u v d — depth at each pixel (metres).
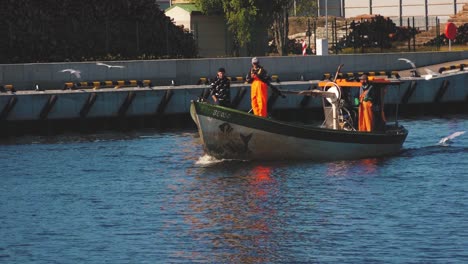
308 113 75.06
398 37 101.81
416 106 77.94
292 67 80.94
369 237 37.16
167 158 54.62
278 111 74.50
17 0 85.06
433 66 85.69
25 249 36.56
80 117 69.44
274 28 96.12
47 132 68.88
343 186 45.66
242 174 48.69
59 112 69.06
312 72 81.56
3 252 36.25
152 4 92.81
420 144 58.16
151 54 87.50
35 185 47.81
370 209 41.25
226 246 36.56
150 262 34.84
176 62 77.69
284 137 50.38
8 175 50.56
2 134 68.06
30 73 73.75
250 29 93.25
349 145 51.53
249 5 93.00
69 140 64.31
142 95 70.75
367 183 46.16
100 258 35.34
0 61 80.31
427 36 103.50
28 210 42.56
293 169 49.56
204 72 78.56
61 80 74.69
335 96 52.00
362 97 52.53
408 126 69.00
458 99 78.88
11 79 73.31
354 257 34.91
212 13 96.12
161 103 71.12
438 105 78.38
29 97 68.38
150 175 49.66
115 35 87.94
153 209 42.19
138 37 86.94
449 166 50.22
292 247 36.25
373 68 83.88
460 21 108.94
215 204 42.84
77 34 86.25
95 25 88.19
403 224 38.75
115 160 54.53
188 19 96.12
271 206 42.22
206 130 50.12
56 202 44.03
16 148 60.50
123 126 70.44
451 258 34.44
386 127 55.25
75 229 39.16
